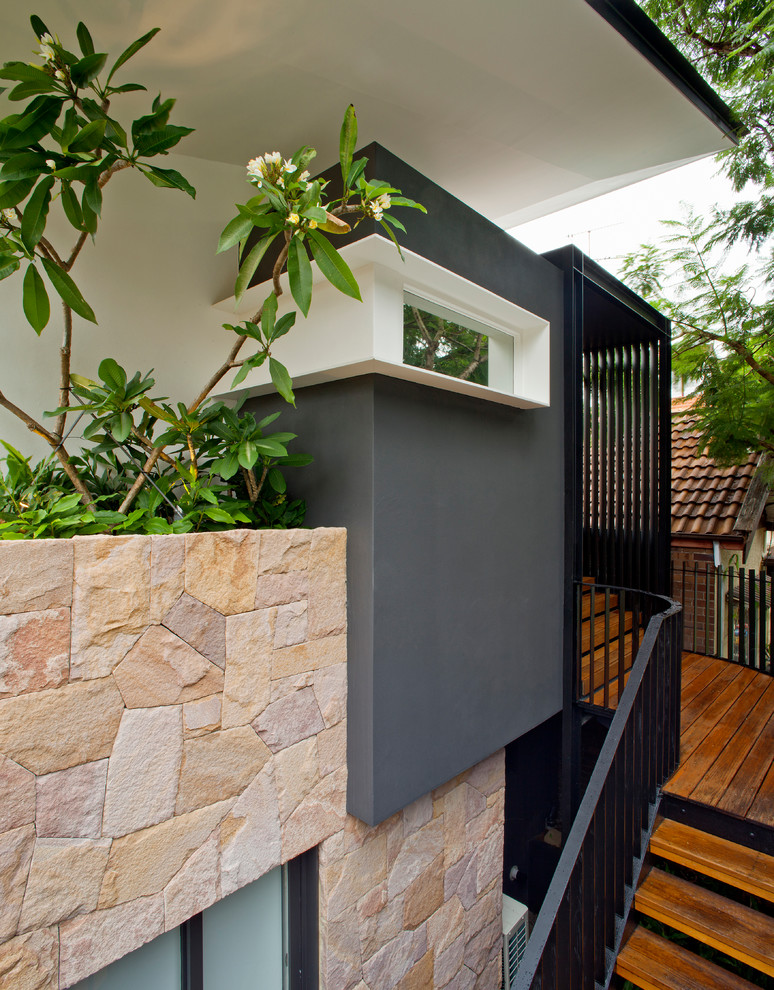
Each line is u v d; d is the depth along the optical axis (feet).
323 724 8.04
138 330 9.62
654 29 8.33
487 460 10.52
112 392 7.40
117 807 5.80
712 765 10.53
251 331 7.21
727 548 23.30
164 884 6.22
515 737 11.23
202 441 8.43
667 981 7.19
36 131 5.85
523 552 11.60
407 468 8.68
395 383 8.48
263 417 10.07
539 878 14.52
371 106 9.81
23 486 7.22
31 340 8.36
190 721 6.43
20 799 5.08
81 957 5.54
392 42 7.88
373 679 8.05
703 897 8.22
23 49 7.16
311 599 7.84
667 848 8.72
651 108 10.48
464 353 10.23
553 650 12.66
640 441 18.75
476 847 11.13
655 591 18.24
